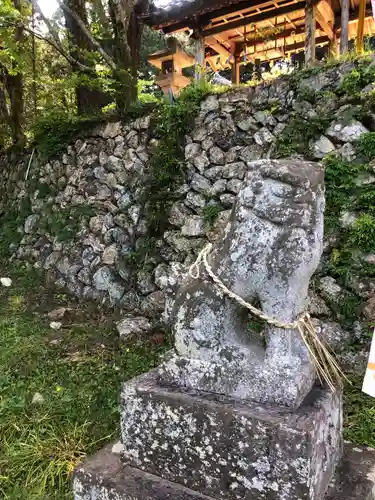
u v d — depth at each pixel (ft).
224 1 16.78
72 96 28.71
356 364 11.77
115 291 17.15
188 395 5.92
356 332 12.05
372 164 12.28
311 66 14.10
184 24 19.01
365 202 12.26
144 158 17.65
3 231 23.09
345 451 6.85
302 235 5.40
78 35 22.80
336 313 12.36
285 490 5.09
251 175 5.75
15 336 13.85
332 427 6.06
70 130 20.52
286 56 24.68
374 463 6.48
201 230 15.39
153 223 16.62
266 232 5.51
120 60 19.39
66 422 9.29
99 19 23.53
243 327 6.26
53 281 19.27
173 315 6.39
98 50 18.70
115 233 17.90
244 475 5.34
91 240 18.60
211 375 5.98
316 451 5.23
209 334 6.00
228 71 34.01
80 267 18.57
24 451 8.35
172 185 16.42
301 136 13.58
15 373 11.37
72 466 7.87
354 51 13.53
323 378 6.41
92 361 12.23
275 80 14.43
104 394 10.30
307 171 5.61
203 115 15.88
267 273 5.49
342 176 12.67
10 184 24.25
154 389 6.15
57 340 13.82
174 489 5.81
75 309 17.03
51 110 23.61
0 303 17.35
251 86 14.99
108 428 9.07
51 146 21.15
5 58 21.72
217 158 15.39
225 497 5.49
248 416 5.30
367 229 11.96
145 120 17.80
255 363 5.76
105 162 19.01
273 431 5.12
